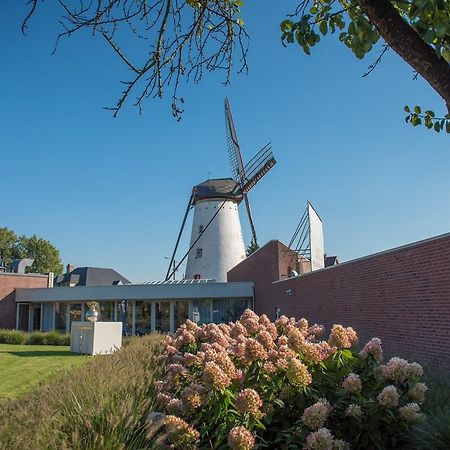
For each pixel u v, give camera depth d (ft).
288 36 9.83
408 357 38.52
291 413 15.14
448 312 35.68
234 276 143.13
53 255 267.80
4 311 137.59
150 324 122.62
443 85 7.11
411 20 8.38
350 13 10.04
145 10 11.40
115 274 234.79
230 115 169.27
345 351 16.19
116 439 14.07
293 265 108.58
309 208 99.81
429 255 38.60
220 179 161.89
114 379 21.18
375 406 14.57
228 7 12.30
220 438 14.07
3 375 45.65
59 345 93.35
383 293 46.80
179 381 19.34
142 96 12.01
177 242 169.99
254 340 15.94
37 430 14.49
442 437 14.20
